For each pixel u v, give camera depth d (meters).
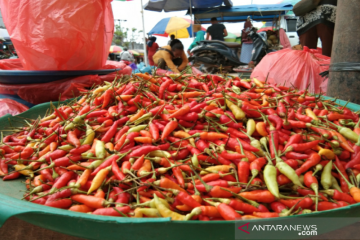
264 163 2.10
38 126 3.11
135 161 2.13
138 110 2.84
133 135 2.39
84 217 1.47
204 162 2.27
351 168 2.17
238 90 3.14
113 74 4.48
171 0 14.23
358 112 3.15
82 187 2.04
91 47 4.09
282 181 1.96
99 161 2.18
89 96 3.44
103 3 4.09
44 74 3.94
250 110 2.60
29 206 1.59
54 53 3.90
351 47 3.47
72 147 2.40
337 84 3.71
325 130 2.38
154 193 1.84
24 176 2.52
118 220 1.44
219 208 1.70
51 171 2.34
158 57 8.13
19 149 2.72
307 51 5.34
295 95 3.06
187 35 22.58
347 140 2.43
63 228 1.56
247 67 9.28
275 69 5.27
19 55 4.08
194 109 2.61
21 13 3.70
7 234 2.22
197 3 14.46
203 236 1.44
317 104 3.04
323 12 5.66
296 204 1.68
